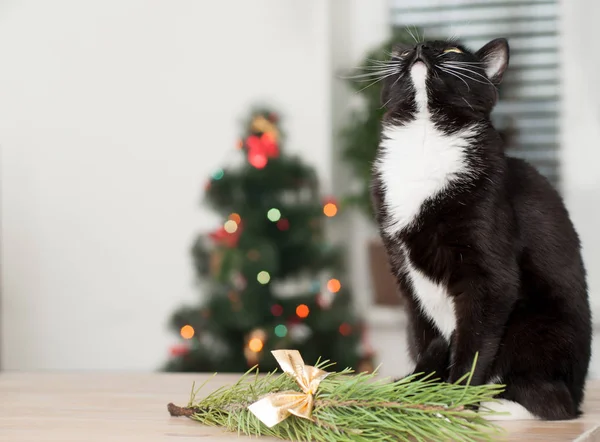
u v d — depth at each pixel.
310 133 3.62
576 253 1.23
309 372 0.86
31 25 3.84
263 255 2.87
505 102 3.41
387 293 3.42
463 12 3.45
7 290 3.91
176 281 3.80
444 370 1.22
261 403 0.84
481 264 1.15
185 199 3.79
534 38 3.41
